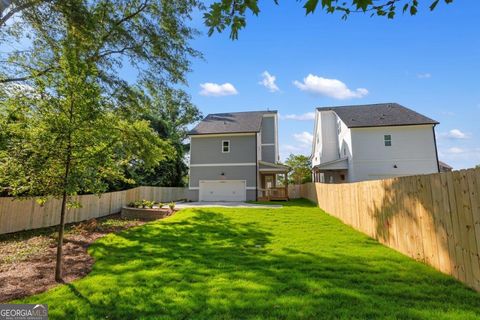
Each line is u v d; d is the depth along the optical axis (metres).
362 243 6.83
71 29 8.38
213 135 22.12
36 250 7.31
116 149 5.99
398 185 5.93
